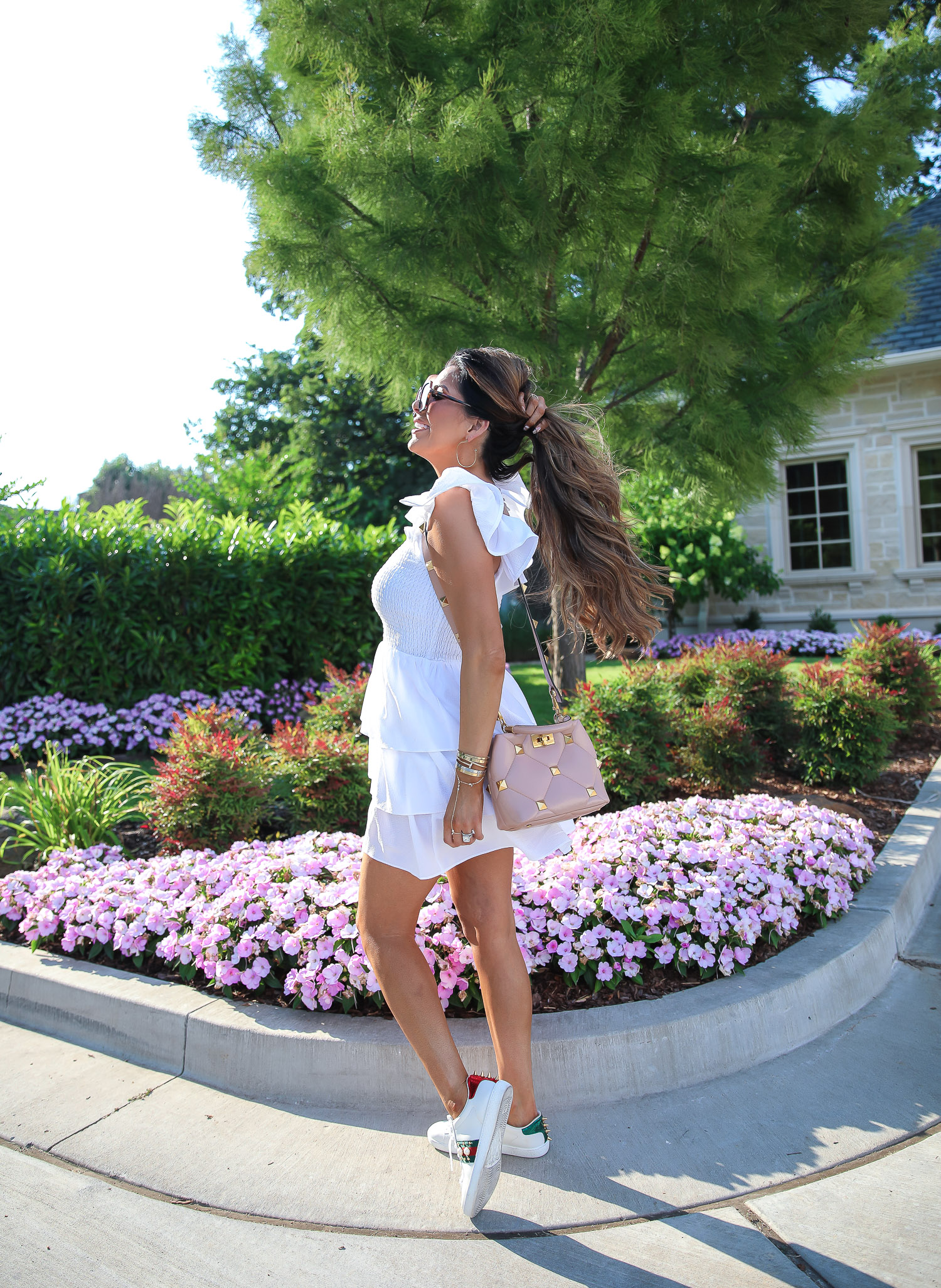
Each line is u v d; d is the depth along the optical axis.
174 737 4.23
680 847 3.01
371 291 4.65
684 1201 1.89
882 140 4.89
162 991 2.67
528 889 2.76
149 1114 2.27
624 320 4.84
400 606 1.86
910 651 6.35
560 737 1.84
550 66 4.41
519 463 2.15
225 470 12.97
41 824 3.80
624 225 4.55
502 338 4.59
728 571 11.43
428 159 4.40
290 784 4.05
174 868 3.21
